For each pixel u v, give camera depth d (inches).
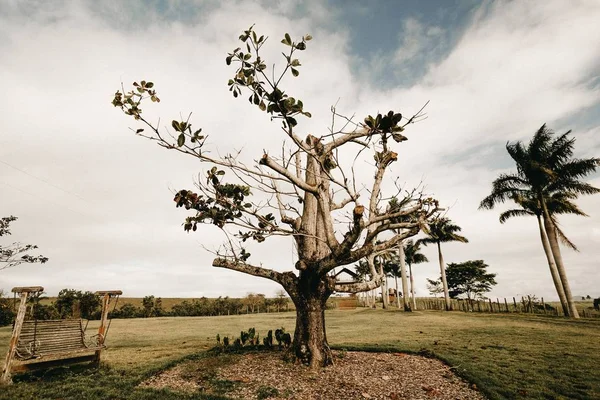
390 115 217.5
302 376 288.0
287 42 210.1
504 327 690.2
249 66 224.7
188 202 285.0
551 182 1074.1
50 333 331.3
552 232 1045.8
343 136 326.0
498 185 1157.7
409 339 528.4
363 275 421.7
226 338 425.4
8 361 286.5
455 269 2332.7
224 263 350.6
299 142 244.4
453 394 248.2
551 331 611.2
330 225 297.6
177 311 1824.6
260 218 290.8
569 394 244.5
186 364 343.3
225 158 259.3
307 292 338.0
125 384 274.7
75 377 300.8
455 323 818.2
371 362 338.0
